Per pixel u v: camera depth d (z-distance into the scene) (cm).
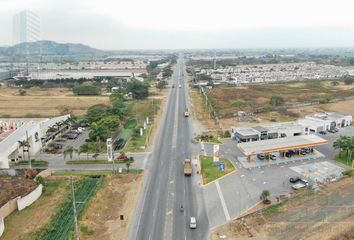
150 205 7119
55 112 16875
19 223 6412
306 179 8238
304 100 18700
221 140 11769
